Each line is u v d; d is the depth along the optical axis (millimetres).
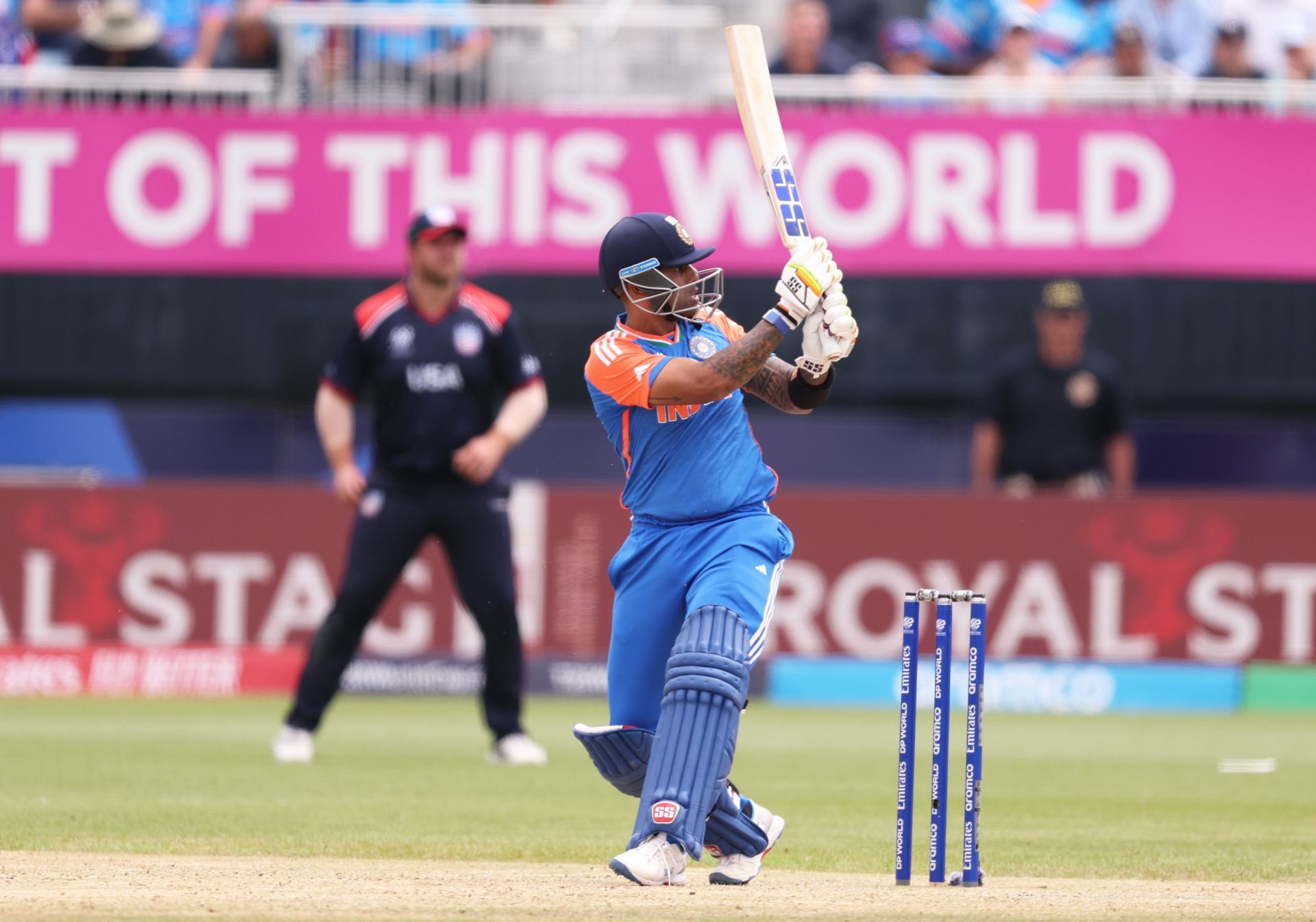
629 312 17469
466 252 49000
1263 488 55344
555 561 47250
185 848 20266
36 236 49500
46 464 54781
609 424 17438
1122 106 50094
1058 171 48625
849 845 21719
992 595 47219
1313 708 46875
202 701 46188
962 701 47156
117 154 49469
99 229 49500
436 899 15820
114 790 27156
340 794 26906
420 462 31422
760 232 48562
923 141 48625
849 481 54219
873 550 47531
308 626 47812
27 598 47812
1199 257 48500
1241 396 49406
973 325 49719
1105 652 47125
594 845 21172
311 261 49281
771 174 17547
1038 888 17344
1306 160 48469
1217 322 49375
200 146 49438
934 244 48688
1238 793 29062
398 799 26547
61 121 49469
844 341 16859
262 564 47781
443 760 32969
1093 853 20828
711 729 16203
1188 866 19641
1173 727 42469
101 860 18969
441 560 47906
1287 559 47156
